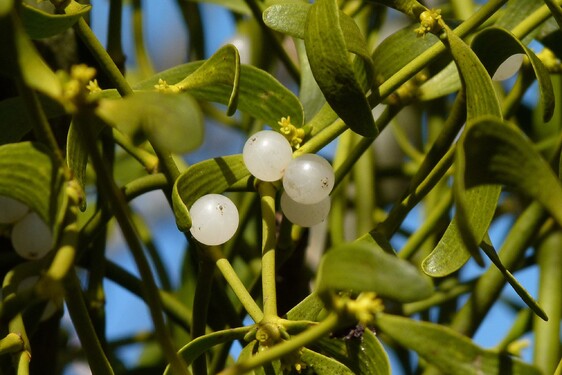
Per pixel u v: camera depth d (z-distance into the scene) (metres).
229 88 0.42
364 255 0.35
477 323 0.50
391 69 0.43
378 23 0.54
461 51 0.40
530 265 0.53
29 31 0.40
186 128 0.35
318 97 0.46
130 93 0.41
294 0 0.48
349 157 0.44
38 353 0.48
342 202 0.54
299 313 0.40
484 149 0.36
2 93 0.47
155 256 0.54
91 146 0.35
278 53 0.51
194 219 0.40
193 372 0.42
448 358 0.36
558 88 0.55
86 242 0.44
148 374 0.53
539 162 0.36
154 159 0.45
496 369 0.36
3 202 0.42
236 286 0.40
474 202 0.39
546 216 0.50
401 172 0.58
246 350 0.39
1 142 0.43
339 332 0.40
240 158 0.41
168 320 0.52
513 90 0.48
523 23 0.43
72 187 0.36
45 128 0.36
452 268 0.39
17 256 0.47
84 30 0.41
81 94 0.35
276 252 0.46
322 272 0.35
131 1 0.55
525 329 0.52
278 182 0.41
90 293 0.48
